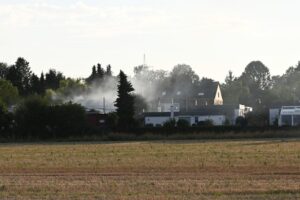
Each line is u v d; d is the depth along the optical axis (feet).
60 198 93.45
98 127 332.19
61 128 314.96
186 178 117.19
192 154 181.47
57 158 176.24
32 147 239.50
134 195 94.79
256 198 91.20
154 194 95.81
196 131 312.91
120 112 367.45
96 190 100.83
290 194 94.63
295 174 123.75
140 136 299.79
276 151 188.34
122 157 175.22
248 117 420.77
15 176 126.41
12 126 320.50
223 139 282.15
